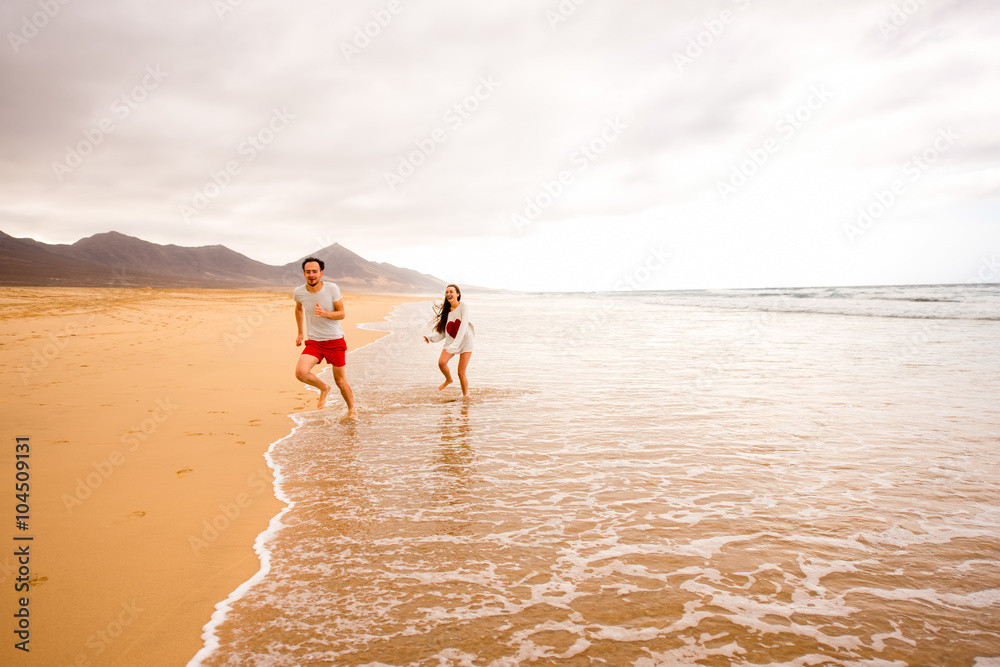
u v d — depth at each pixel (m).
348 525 3.48
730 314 26.25
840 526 3.37
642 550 3.09
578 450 5.03
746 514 3.57
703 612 2.49
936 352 11.39
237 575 2.88
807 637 2.30
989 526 3.35
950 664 2.11
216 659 2.20
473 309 36.59
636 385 8.28
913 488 3.99
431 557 3.04
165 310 24.59
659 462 4.66
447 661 2.16
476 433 5.68
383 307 41.56
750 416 6.25
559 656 2.18
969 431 5.49
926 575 2.79
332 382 8.85
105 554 3.11
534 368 10.12
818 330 16.95
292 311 25.52
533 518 3.54
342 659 2.18
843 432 5.53
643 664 2.12
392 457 4.89
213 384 8.42
